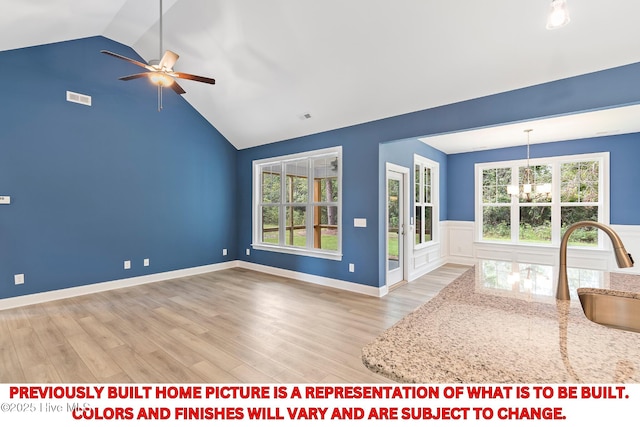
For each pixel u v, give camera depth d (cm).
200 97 512
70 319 333
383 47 313
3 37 329
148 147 489
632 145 476
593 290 148
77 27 380
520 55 281
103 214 443
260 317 342
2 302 364
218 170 592
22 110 375
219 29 364
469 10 257
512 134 492
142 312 356
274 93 438
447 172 666
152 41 427
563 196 539
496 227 612
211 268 581
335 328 313
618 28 239
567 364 78
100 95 438
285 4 305
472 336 95
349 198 455
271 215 582
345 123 450
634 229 473
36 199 386
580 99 285
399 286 479
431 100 363
